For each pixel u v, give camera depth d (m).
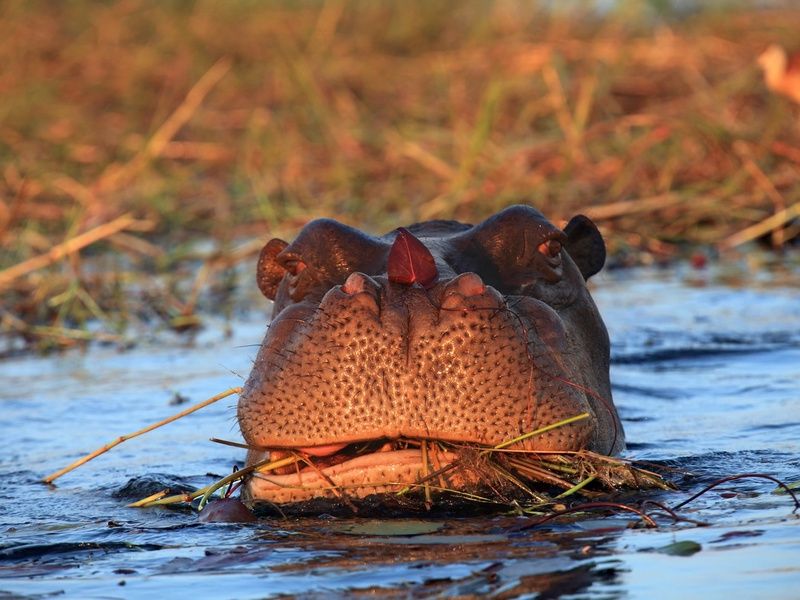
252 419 12.98
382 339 12.55
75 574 11.78
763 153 40.47
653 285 31.95
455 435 12.52
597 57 54.69
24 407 22.53
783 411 19.11
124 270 35.91
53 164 47.88
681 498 13.59
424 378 12.50
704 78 52.53
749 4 68.38
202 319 30.75
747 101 49.03
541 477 13.30
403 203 40.88
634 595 9.73
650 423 19.06
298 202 42.16
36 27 66.94
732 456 16.08
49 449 19.45
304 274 14.52
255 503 14.01
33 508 15.63
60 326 29.97
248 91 59.12
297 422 12.70
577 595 9.80
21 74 59.44
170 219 41.81
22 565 12.36
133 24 67.19
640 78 54.00
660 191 39.41
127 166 44.12
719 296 29.94
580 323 15.77
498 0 67.31
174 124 44.94
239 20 66.44
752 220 37.41
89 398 22.98
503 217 15.08
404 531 12.45
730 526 11.95
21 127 53.34
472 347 12.55
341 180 43.69
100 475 17.55
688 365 23.53
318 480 13.01
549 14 66.75
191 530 13.45
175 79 60.16
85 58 63.34
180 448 19.09
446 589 10.17
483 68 56.34
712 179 39.84
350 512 13.29
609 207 37.44
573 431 12.99
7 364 27.52
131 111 56.56
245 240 39.31
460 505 13.16
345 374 12.56
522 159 42.38
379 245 14.62
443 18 67.19
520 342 12.80
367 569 10.99
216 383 23.45
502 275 14.71
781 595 9.49
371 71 59.22
